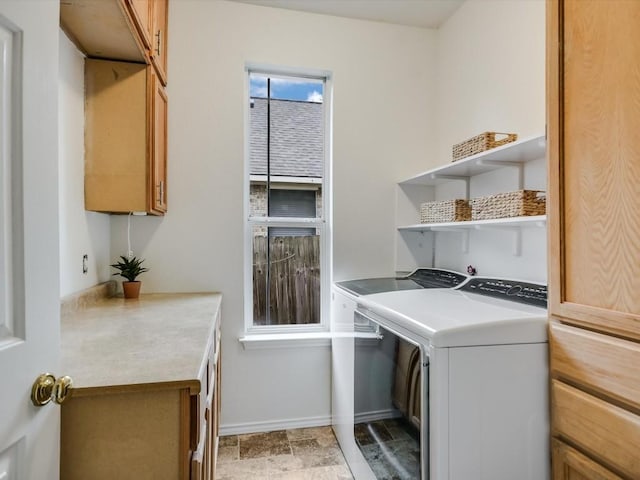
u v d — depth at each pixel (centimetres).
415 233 254
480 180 213
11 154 64
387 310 142
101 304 180
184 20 223
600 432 98
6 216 63
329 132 252
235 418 230
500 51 196
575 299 106
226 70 228
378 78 250
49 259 74
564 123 108
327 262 255
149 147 179
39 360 70
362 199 248
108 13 138
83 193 173
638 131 87
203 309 168
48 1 73
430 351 113
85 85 174
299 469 194
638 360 87
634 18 87
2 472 61
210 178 226
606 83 94
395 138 253
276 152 253
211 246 226
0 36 61
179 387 83
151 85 180
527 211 148
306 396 239
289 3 230
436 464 111
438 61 257
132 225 217
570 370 108
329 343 240
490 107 204
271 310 250
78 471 82
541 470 117
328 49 242
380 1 227
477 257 211
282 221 250
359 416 179
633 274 88
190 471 85
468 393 113
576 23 103
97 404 82
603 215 96
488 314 127
